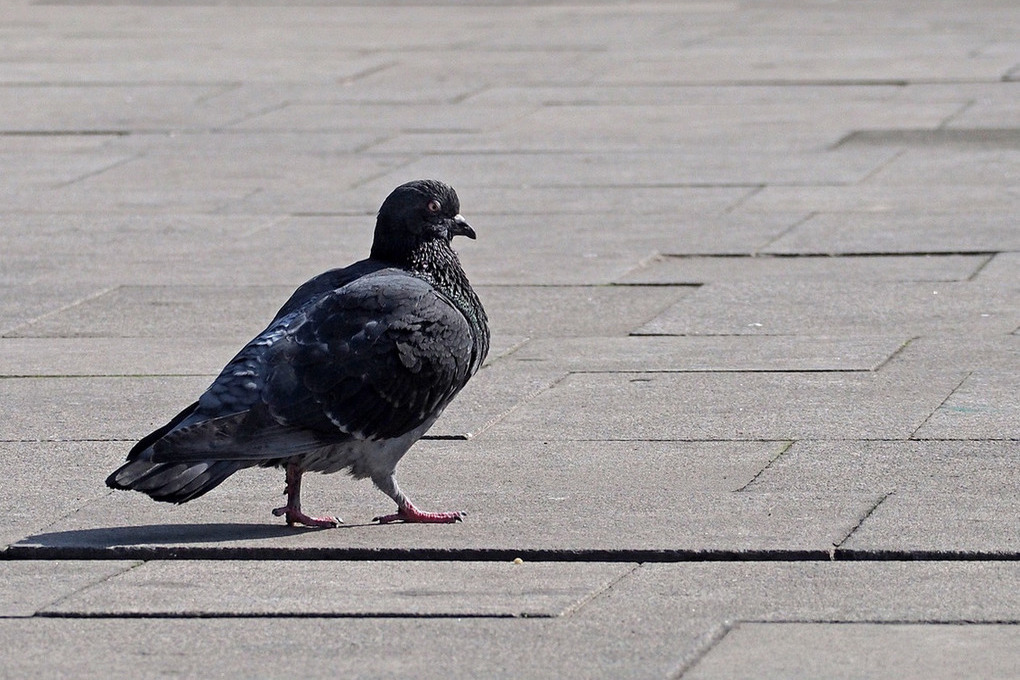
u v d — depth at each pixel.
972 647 8.06
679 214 20.56
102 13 49.62
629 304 16.27
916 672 7.77
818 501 10.33
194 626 8.58
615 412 12.59
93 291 17.08
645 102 29.95
